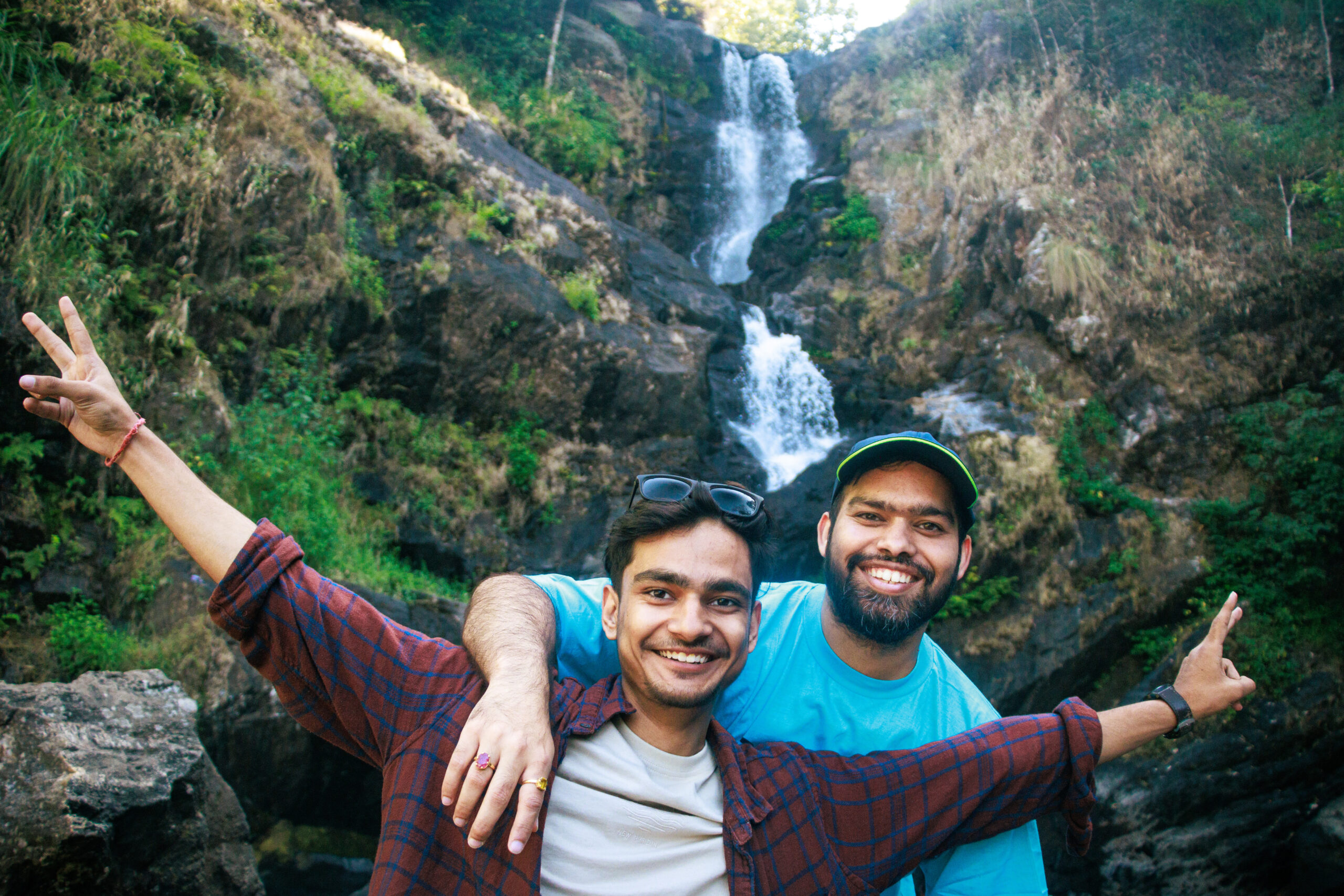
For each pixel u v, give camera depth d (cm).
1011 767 205
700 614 184
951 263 1448
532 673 182
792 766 199
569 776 184
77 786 362
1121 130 1459
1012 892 208
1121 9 1653
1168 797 893
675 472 1153
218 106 923
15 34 831
